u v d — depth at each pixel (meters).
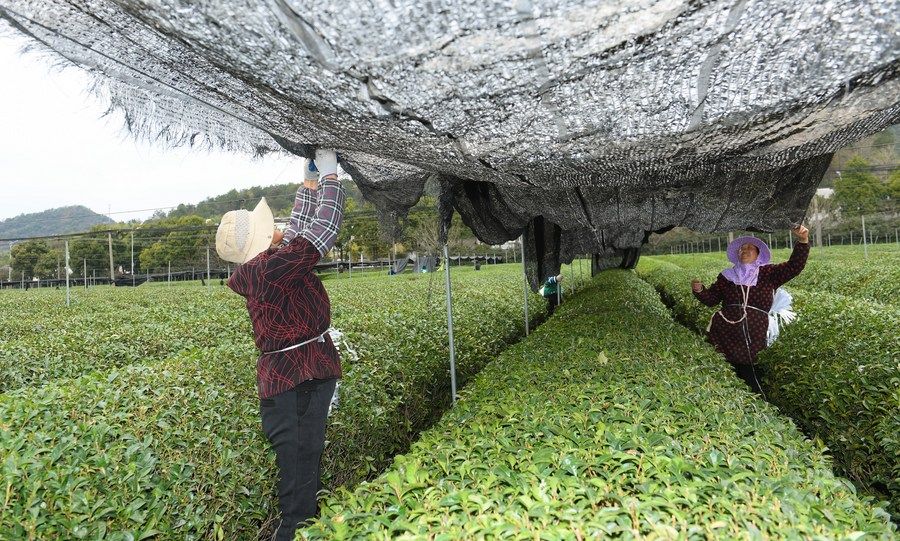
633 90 1.86
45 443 2.92
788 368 5.54
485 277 25.09
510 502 2.03
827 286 14.38
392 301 13.00
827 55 1.65
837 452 4.36
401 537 1.81
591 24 1.52
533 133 2.21
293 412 2.90
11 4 1.74
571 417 2.98
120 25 1.77
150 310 12.67
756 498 1.97
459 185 4.79
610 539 1.73
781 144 2.35
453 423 3.26
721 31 1.57
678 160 2.62
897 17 1.48
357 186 4.04
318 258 2.99
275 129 2.63
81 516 2.51
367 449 4.46
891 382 3.92
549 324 7.69
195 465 3.14
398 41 1.60
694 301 11.31
